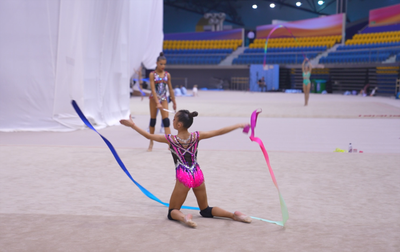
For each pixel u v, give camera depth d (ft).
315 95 86.69
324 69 103.19
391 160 18.99
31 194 13.51
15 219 10.98
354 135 28.04
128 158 19.60
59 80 28.50
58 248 9.01
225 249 8.97
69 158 19.39
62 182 15.10
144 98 71.77
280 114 42.42
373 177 15.84
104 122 31.65
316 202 12.64
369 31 102.63
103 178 15.75
